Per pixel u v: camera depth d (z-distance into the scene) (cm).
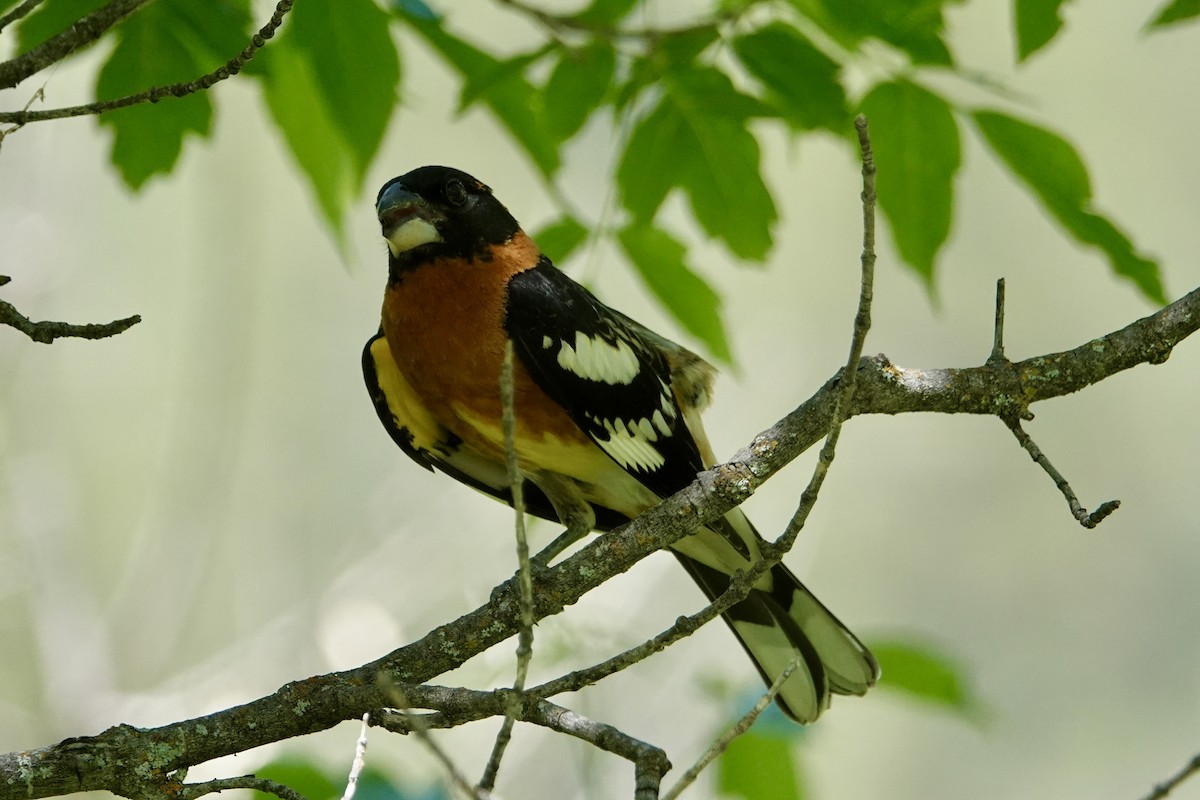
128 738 513
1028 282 1602
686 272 763
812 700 733
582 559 570
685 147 723
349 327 1498
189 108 679
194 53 661
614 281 1516
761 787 710
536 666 900
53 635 1124
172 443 1246
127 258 1368
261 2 747
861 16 654
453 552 1189
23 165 1174
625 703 1022
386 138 686
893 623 1500
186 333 1340
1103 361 579
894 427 1593
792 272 1573
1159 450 1585
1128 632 1500
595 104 727
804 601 745
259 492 1406
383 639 1096
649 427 719
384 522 1329
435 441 771
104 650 1098
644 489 735
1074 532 1554
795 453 571
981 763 1430
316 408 1455
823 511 1466
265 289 1473
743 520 719
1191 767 470
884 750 1434
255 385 1443
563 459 725
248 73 657
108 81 662
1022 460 1584
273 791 493
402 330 718
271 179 1458
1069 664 1483
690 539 727
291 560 1370
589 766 903
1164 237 1589
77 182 1215
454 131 1527
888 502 1559
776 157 1611
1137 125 1612
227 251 1329
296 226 1495
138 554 1195
